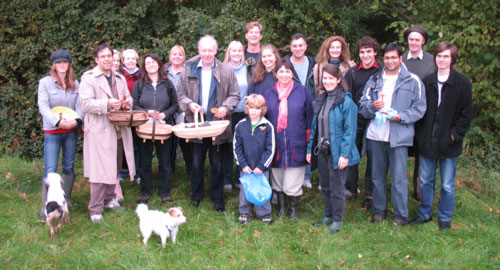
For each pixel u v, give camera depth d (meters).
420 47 4.52
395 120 4.02
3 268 3.43
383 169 4.30
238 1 8.12
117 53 5.06
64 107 4.22
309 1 8.26
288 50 8.45
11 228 4.09
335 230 4.15
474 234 4.12
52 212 3.78
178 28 7.53
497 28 5.63
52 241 3.86
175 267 3.49
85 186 5.48
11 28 6.88
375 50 4.47
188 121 4.60
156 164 6.24
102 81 4.12
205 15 7.25
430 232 4.14
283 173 4.47
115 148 4.25
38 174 5.72
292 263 3.58
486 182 5.37
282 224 4.31
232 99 4.55
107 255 3.63
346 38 9.05
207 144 4.66
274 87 4.37
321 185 4.29
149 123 4.55
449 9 5.75
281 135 4.25
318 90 4.91
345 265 3.57
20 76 7.25
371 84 4.23
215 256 3.70
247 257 3.65
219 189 4.71
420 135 4.14
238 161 4.27
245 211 4.38
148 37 7.16
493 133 6.01
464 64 5.78
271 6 8.41
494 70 5.81
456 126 4.01
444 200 4.20
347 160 3.99
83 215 4.47
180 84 4.62
